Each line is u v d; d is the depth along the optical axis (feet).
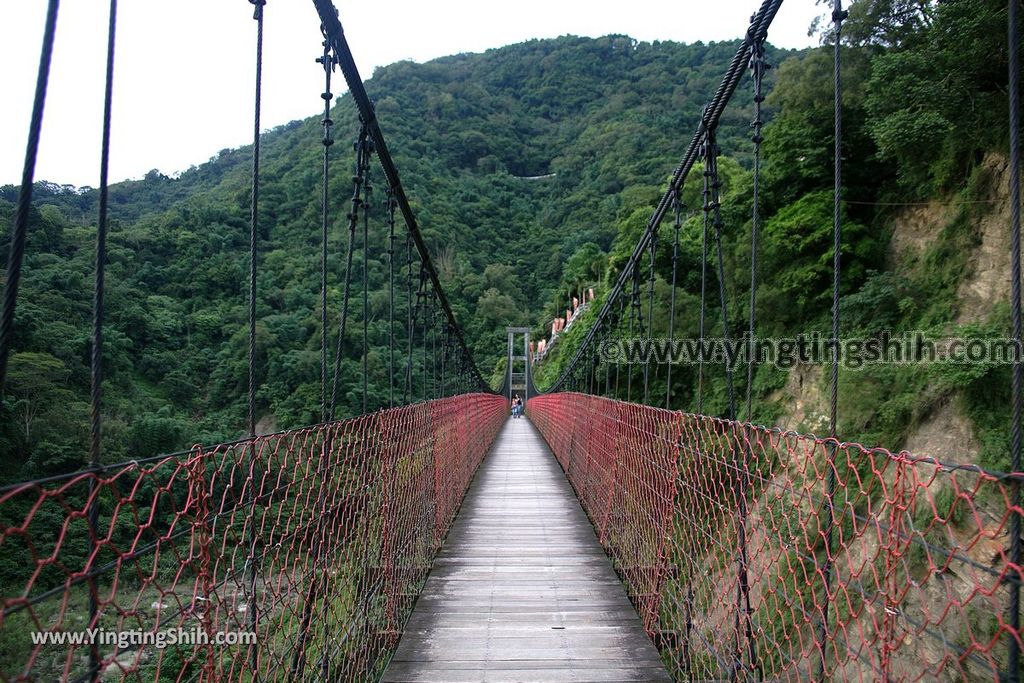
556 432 28.45
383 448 7.22
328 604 4.91
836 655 3.68
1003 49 20.90
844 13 4.99
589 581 10.55
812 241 30.22
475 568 11.25
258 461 3.98
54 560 2.25
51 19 2.68
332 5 6.53
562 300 119.55
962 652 2.72
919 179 28.14
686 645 6.78
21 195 2.54
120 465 2.70
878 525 3.32
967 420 20.42
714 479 6.03
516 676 7.20
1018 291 3.01
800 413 29.32
